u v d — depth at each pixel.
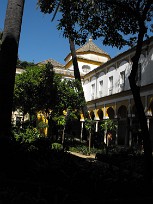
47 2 9.34
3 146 6.77
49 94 19.16
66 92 19.56
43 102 19.38
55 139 21.05
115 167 10.54
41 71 19.89
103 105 27.41
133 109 22.14
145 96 20.50
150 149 6.63
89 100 31.73
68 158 7.85
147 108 20.06
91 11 9.41
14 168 6.30
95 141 20.09
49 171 6.13
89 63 35.84
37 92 19.44
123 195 5.38
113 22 9.60
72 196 4.78
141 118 6.86
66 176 5.95
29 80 19.64
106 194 5.32
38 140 9.30
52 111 19.86
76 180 5.79
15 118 26.94
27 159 6.83
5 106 8.12
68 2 9.15
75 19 9.43
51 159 7.27
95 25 9.54
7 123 8.10
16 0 8.80
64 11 9.39
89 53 36.31
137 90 7.05
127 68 23.89
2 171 6.15
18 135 11.25
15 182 5.20
